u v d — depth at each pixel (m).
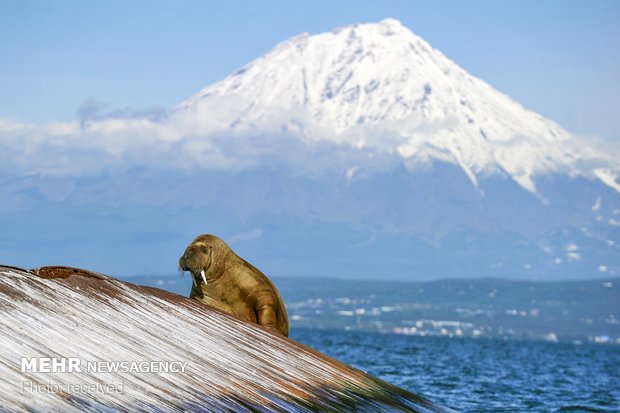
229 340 33.06
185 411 25.17
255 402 28.00
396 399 35.94
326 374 34.44
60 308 28.58
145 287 34.91
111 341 27.89
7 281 28.48
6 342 24.48
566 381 96.19
